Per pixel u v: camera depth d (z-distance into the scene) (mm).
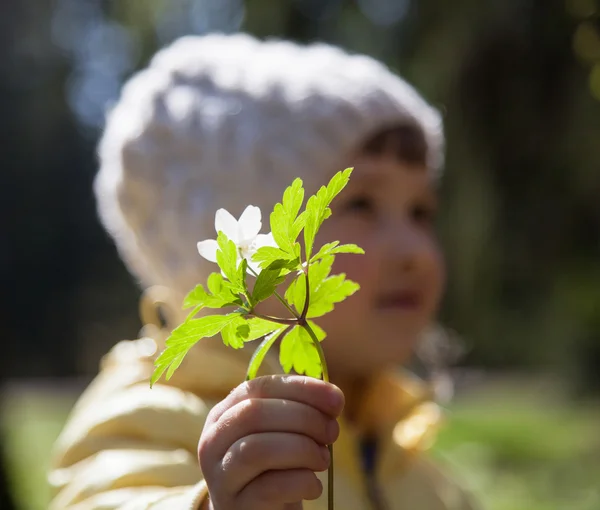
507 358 3350
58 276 5922
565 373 3111
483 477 1810
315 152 661
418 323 684
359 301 659
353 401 721
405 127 692
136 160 676
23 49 4582
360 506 652
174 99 683
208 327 404
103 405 634
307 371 448
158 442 602
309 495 426
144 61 1750
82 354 5711
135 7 1742
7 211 5773
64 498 580
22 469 1739
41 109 5320
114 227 759
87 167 5840
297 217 407
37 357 5711
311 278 428
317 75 683
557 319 2016
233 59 704
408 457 724
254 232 409
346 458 660
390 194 682
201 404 624
